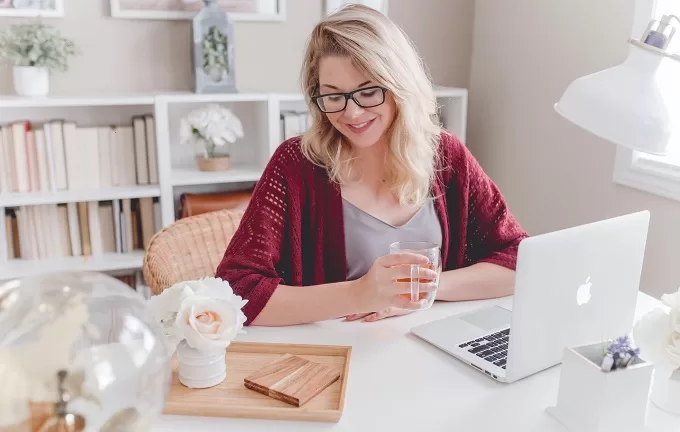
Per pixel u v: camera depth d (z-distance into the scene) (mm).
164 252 1661
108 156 2625
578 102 996
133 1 2627
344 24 1349
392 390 1018
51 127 2520
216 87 2631
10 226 2592
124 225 2682
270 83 2922
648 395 896
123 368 697
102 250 2703
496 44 2977
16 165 2516
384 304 1197
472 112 3221
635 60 985
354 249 1522
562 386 930
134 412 716
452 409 964
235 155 2945
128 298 768
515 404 982
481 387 1031
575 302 1059
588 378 884
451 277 1433
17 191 2541
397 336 1226
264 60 2889
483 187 1642
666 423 936
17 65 2443
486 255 1638
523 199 2857
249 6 2795
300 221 1514
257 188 1522
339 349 1136
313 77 1468
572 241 1009
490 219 1635
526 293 978
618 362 882
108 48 2662
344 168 1499
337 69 1338
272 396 987
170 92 2699
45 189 2568
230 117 2656
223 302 1018
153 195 2586
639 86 966
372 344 1189
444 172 1615
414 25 3080
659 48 962
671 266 2113
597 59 2342
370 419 935
